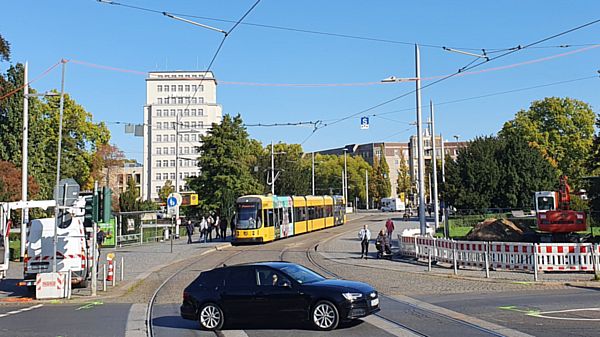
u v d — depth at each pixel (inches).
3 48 1478.8
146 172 5300.2
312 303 506.0
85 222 831.1
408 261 1231.5
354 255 1391.5
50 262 866.8
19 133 2021.4
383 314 572.4
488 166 2301.9
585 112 2738.7
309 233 2217.0
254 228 1742.1
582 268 940.6
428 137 4293.8
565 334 446.9
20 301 780.0
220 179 2524.6
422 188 1368.1
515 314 549.3
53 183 2410.2
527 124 2775.6
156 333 519.8
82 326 561.9
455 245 1007.6
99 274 1096.2
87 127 2817.4
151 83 5251.0
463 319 528.7
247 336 492.7
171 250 1540.4
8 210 918.4
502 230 1414.9
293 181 3125.0
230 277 540.7
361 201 5275.6
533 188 2293.3
